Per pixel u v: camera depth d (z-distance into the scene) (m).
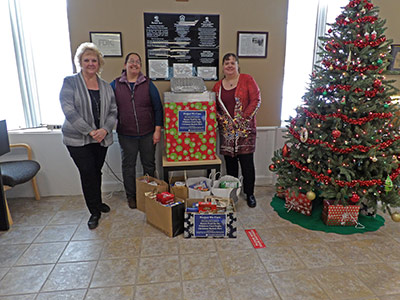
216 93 2.58
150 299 1.59
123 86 2.42
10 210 2.65
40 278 1.76
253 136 2.62
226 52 2.83
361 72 2.13
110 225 2.38
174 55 2.77
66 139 2.16
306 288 1.67
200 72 2.84
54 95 2.95
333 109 2.18
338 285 1.70
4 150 2.42
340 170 2.16
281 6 2.80
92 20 2.64
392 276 1.77
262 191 3.08
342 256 1.97
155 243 2.12
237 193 2.54
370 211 2.50
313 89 2.34
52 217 2.52
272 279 1.75
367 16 2.10
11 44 2.74
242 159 2.67
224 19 2.76
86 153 2.22
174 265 1.87
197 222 2.14
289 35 3.09
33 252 2.02
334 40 2.21
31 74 2.86
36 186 2.86
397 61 3.19
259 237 2.20
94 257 1.96
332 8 3.06
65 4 2.67
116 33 2.67
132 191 2.68
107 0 2.61
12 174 2.40
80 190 2.99
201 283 1.71
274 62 2.92
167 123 2.41
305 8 3.05
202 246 2.08
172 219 2.15
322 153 2.25
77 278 1.76
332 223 2.35
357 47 2.12
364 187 2.21
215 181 2.56
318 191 2.55
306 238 2.19
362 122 2.15
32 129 2.91
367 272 1.81
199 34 2.75
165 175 2.49
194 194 2.44
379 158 2.11
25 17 2.73
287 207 2.64
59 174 2.92
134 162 2.62
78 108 2.14
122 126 2.47
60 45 2.82
